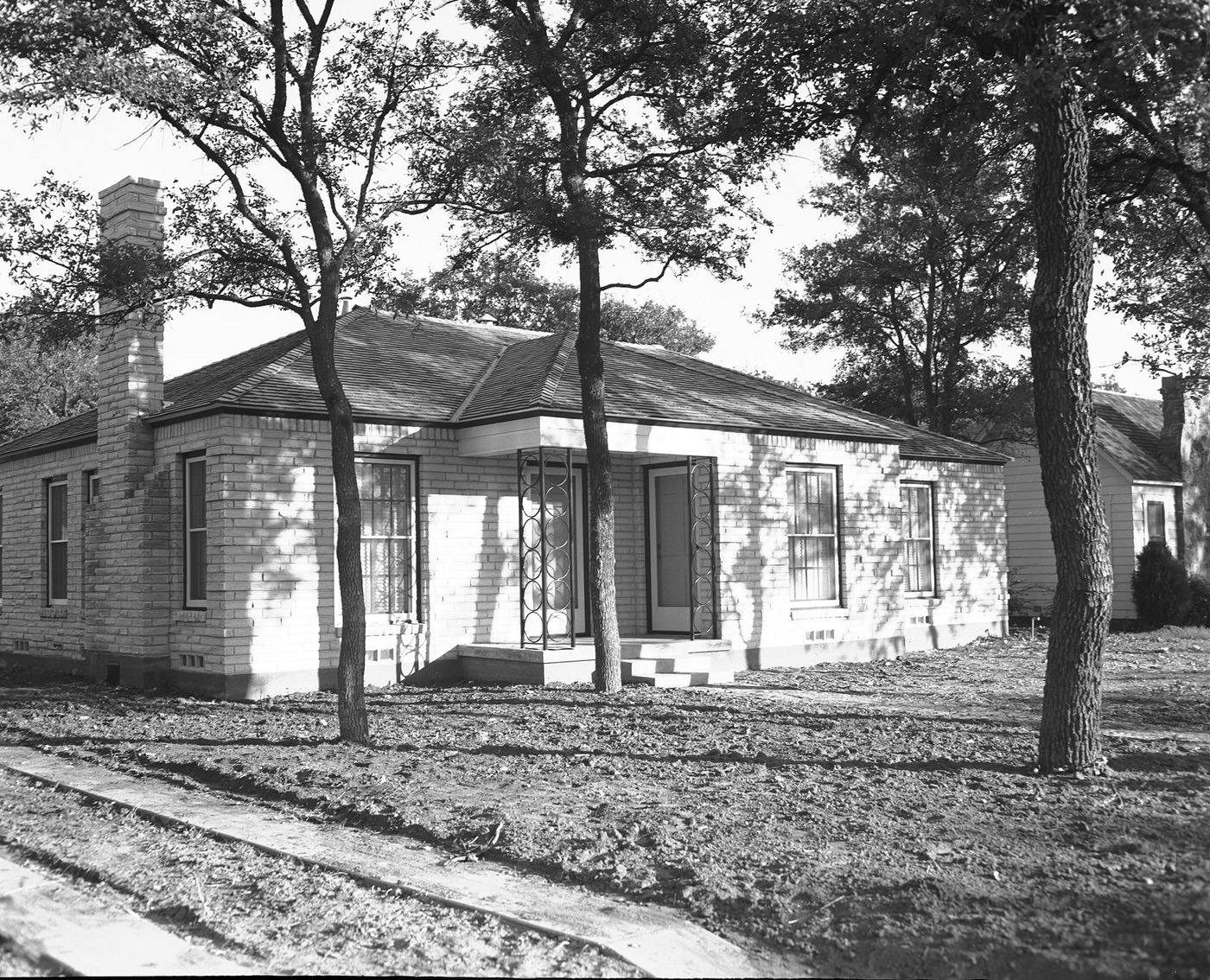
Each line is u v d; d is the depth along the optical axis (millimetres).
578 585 17656
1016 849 6633
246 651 14195
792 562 18562
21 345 42594
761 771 9148
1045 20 9023
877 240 31453
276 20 11203
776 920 5723
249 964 5379
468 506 16234
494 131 12312
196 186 11789
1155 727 11461
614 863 6664
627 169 14680
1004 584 23562
